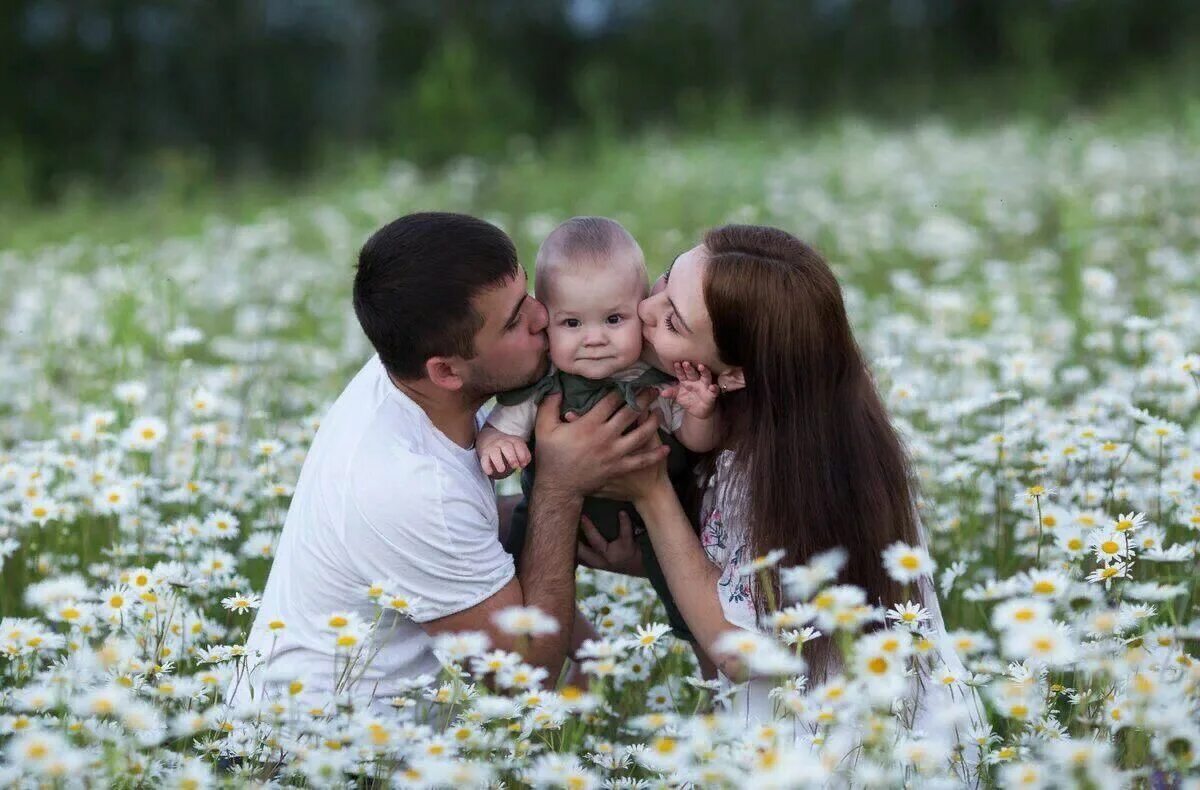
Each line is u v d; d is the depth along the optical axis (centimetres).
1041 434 356
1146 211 751
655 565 281
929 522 349
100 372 544
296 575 258
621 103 2981
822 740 210
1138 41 2452
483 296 249
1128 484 332
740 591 252
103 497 329
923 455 369
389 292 251
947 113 1670
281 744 218
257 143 3192
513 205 1048
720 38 3189
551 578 264
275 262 852
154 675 253
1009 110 1608
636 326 259
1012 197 888
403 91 3050
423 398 262
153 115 3061
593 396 262
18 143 2361
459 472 259
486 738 213
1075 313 560
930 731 237
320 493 255
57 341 593
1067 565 282
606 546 283
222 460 403
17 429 498
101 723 219
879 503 245
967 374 468
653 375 264
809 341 246
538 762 223
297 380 563
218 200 1304
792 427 246
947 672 231
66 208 1328
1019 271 632
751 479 248
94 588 308
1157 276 615
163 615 268
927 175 1017
